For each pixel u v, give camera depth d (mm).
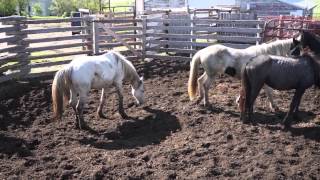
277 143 6293
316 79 6773
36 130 7156
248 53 7785
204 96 8102
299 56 6871
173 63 11844
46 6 48156
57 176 5488
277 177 5238
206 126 7109
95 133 7086
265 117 7484
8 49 9711
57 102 6961
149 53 13312
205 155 5953
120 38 11969
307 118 7418
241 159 5789
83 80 6984
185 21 12273
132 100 8742
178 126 7199
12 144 6496
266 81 6867
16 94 8891
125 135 7039
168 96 8953
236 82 9742
